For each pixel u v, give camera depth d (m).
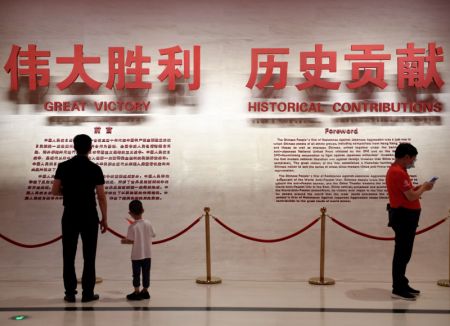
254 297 5.82
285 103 7.59
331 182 7.33
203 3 7.81
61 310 5.22
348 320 4.88
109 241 7.12
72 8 7.79
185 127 7.57
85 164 5.53
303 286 6.44
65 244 5.54
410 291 5.92
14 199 7.29
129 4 7.80
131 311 5.19
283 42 7.72
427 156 7.37
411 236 5.73
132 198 7.33
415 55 7.53
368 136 7.46
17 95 7.60
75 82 7.64
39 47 7.70
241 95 7.63
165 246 7.14
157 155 7.49
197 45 7.73
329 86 7.54
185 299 5.71
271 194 7.34
